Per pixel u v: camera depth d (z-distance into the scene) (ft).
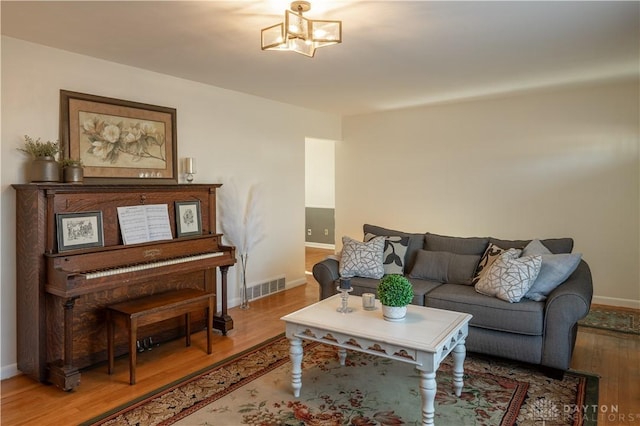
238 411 7.88
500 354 9.75
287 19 7.06
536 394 8.51
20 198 9.11
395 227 19.19
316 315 8.71
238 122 14.70
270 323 12.98
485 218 16.98
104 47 9.83
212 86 13.73
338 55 10.62
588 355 10.54
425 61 11.19
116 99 11.03
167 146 12.32
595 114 14.67
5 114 9.06
